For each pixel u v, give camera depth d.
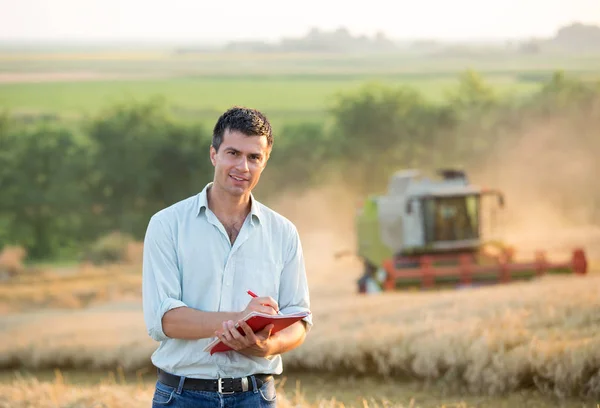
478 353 8.23
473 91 80.12
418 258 20.06
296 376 9.80
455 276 18.52
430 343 8.80
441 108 76.25
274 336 3.86
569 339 8.32
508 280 18.56
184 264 3.90
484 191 19.86
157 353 3.99
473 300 11.69
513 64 133.62
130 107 76.25
